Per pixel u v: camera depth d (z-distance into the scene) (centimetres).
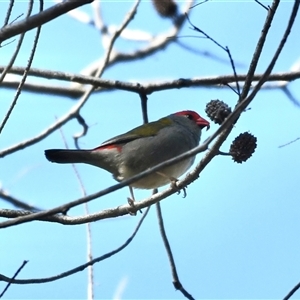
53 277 896
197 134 1273
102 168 1188
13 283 862
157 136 1191
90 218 972
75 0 654
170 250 1072
